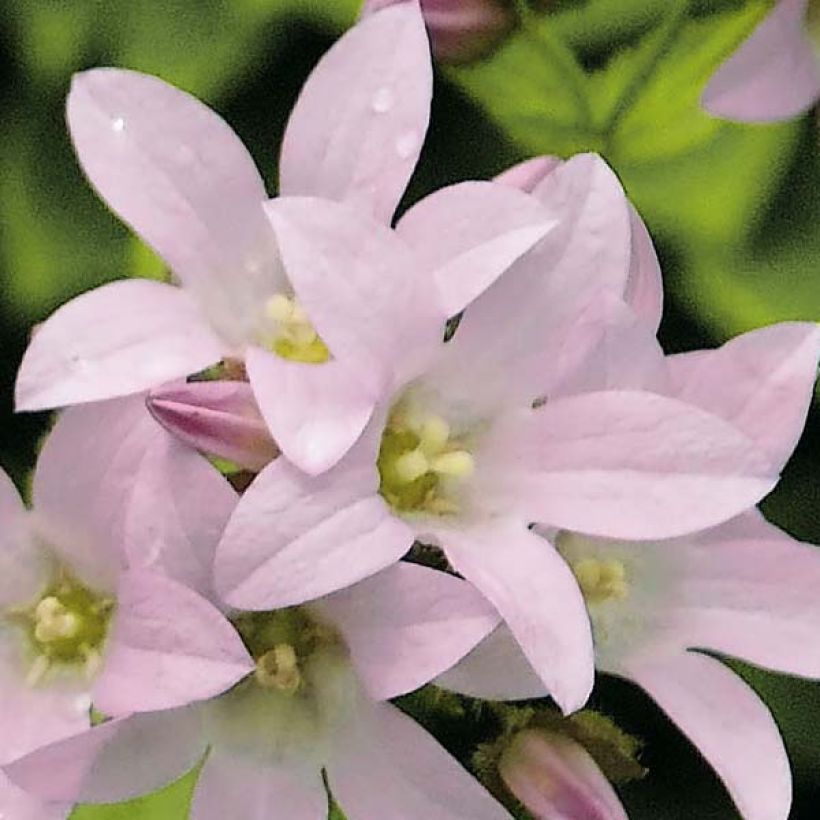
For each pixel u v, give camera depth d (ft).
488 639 0.77
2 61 1.00
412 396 0.79
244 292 0.80
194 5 1.00
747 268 0.98
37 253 0.98
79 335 0.77
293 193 0.79
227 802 0.78
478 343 0.79
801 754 0.95
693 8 0.97
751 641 0.81
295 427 0.74
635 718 0.94
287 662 0.79
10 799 0.77
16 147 0.99
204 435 0.75
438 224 0.77
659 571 0.82
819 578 0.80
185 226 0.79
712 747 0.79
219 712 0.79
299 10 0.99
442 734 0.81
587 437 0.78
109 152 0.78
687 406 0.77
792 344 0.79
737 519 0.81
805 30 0.90
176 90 0.79
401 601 0.76
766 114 0.91
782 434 0.79
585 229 0.78
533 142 0.96
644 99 0.96
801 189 0.98
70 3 1.00
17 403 0.76
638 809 0.95
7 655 0.81
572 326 0.78
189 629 0.75
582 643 0.75
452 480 0.79
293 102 0.99
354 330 0.76
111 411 0.77
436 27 0.92
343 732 0.79
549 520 0.78
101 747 0.76
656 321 0.80
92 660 0.81
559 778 0.80
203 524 0.76
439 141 0.98
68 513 0.79
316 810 0.79
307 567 0.74
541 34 0.94
